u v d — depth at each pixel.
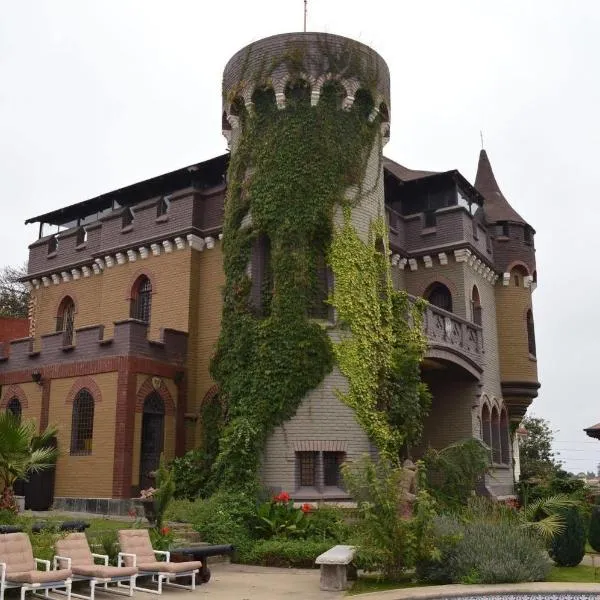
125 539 12.03
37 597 10.89
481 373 25.56
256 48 20.83
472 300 26.36
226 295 20.17
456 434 25.48
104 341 21.38
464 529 12.60
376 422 18.70
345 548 13.00
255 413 18.25
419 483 14.37
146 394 21.08
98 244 26.89
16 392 23.73
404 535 12.03
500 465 26.77
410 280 26.50
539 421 45.81
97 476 20.42
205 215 24.22
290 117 20.17
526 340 28.69
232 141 21.75
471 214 26.53
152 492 16.44
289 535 15.82
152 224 25.00
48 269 28.66
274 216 19.52
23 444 15.82
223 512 16.12
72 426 21.55
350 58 20.64
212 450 20.44
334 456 18.31
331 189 19.67
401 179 26.80
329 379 18.53
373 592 11.18
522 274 29.19
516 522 13.75
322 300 19.31
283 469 17.86
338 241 19.47
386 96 21.55
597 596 10.71
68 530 13.76
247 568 14.62
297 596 11.16
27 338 23.89
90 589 11.15
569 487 26.28
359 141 20.55
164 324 23.92
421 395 20.19
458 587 10.93
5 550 10.44
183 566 11.66
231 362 19.34
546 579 12.23
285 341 18.53
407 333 20.58
